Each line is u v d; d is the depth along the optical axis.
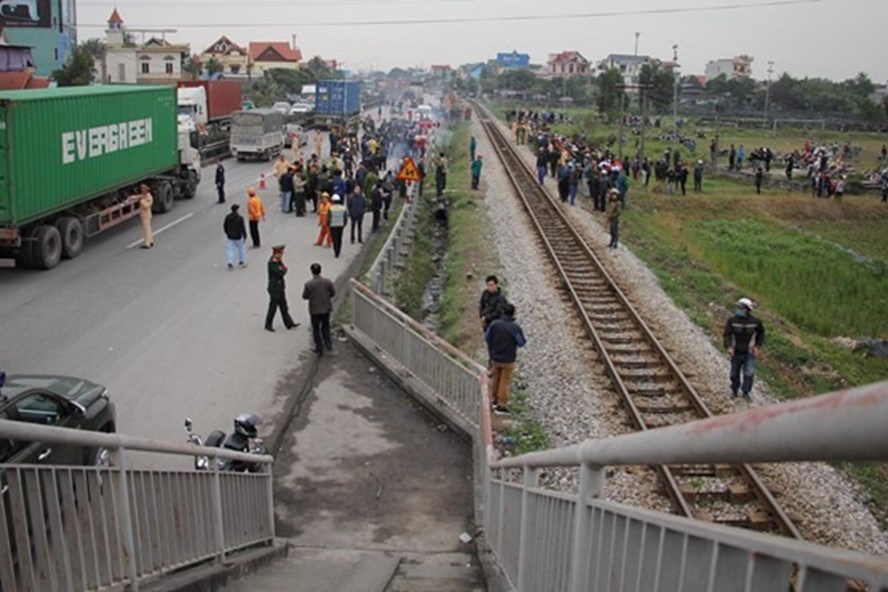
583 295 22.56
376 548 10.38
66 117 23.58
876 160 80.19
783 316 26.84
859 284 32.72
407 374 15.98
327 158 57.44
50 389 10.27
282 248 18.69
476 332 19.69
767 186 56.50
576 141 67.19
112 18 124.19
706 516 10.84
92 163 25.25
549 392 15.38
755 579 2.23
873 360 23.06
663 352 17.02
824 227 47.59
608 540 3.79
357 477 12.37
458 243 30.80
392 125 74.12
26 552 4.65
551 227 32.94
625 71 190.00
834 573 1.83
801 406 1.72
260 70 170.12
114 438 5.67
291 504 11.57
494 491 9.16
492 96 193.88
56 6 79.25
